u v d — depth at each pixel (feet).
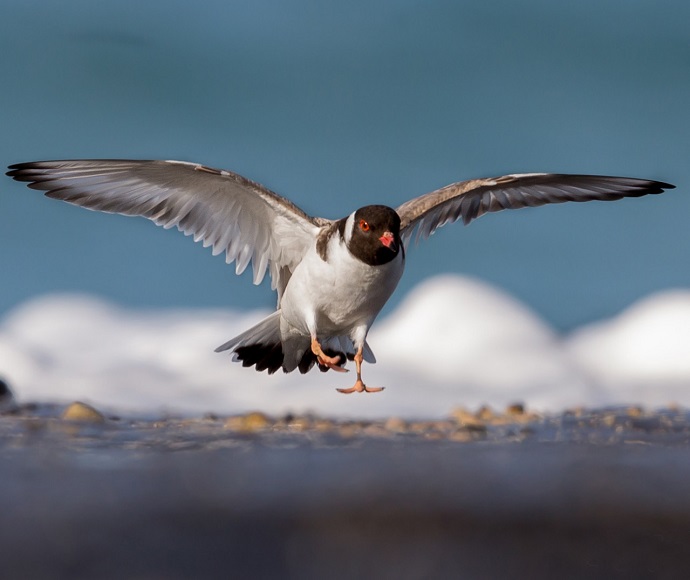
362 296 41.55
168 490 28.94
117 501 27.78
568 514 27.25
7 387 47.21
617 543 25.50
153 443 36.63
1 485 29.12
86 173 41.22
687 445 37.14
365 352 45.70
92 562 23.13
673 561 24.29
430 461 33.45
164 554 23.89
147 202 42.65
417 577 23.13
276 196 41.65
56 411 44.78
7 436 37.17
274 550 24.35
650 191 46.47
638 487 30.01
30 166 40.50
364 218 39.99
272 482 30.14
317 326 42.63
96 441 36.70
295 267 43.37
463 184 44.78
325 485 29.86
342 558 24.08
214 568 23.17
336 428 41.09
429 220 45.68
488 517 26.99
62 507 26.94
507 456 34.58
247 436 38.52
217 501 27.86
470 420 43.73
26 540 24.26
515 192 46.62
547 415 45.70
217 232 43.50
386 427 41.34
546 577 23.15
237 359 45.11
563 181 45.70
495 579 23.18
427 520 26.76
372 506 27.71
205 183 41.63
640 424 42.22
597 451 35.68
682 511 27.53
